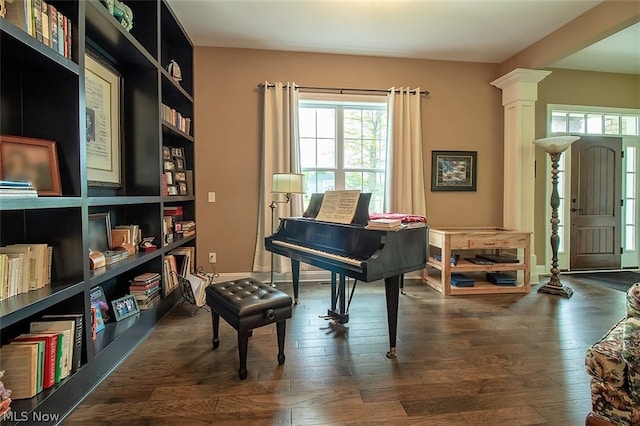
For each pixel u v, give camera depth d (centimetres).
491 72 435
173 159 354
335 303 285
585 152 464
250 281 237
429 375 196
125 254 240
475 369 203
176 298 323
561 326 271
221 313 208
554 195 368
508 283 369
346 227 235
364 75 410
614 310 310
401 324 275
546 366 207
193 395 175
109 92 247
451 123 429
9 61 158
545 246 457
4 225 166
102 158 237
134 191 276
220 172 393
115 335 210
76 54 174
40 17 153
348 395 175
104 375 193
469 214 436
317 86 402
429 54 408
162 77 292
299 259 261
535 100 408
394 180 405
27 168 162
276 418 157
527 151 410
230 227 396
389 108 404
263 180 389
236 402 169
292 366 205
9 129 168
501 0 294
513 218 417
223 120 391
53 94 174
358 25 338
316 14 317
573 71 455
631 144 475
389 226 212
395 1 295
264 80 394
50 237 173
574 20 328
